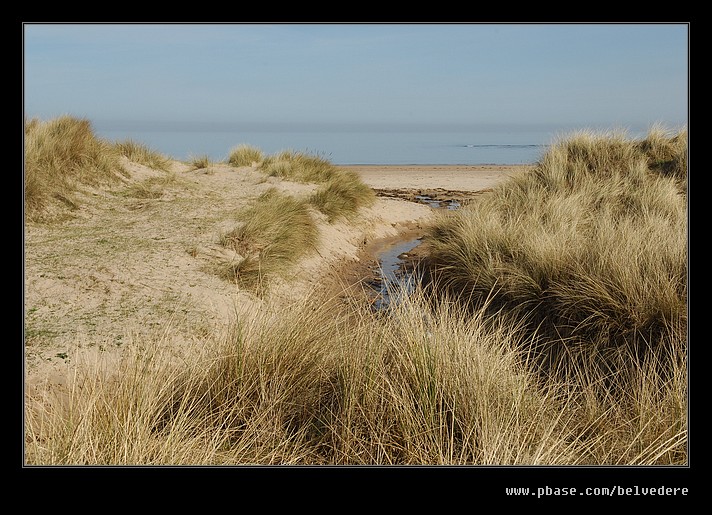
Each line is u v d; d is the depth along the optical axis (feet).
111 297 19.07
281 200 32.63
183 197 35.09
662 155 40.19
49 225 26.11
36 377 13.82
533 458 10.47
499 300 22.02
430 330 13.21
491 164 118.11
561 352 18.04
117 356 15.33
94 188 32.60
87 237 25.02
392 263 32.35
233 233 27.30
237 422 12.50
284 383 13.15
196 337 17.37
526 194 34.68
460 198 57.47
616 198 33.22
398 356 12.72
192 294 20.43
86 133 35.58
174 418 11.96
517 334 19.39
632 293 17.84
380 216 43.37
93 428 10.50
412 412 11.64
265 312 15.23
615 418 12.78
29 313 17.07
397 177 80.53
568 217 28.40
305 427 12.24
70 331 16.37
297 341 13.87
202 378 13.15
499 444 10.55
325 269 28.96
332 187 41.11
